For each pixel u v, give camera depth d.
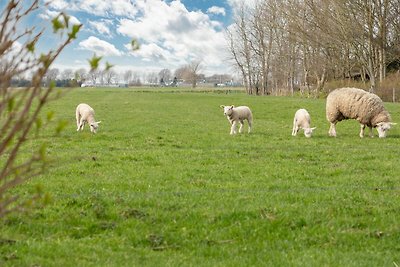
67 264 5.84
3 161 12.25
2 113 2.83
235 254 6.46
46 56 2.75
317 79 70.31
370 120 19.62
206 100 54.75
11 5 2.79
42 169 3.12
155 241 6.85
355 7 51.56
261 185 10.31
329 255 6.36
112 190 9.55
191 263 6.06
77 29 2.76
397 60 59.38
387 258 6.25
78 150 15.17
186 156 14.30
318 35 58.47
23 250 6.21
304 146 16.92
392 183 10.66
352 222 7.66
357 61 57.31
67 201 8.45
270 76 93.88
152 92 78.56
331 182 10.74
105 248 6.55
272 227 7.48
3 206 3.20
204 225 7.53
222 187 10.09
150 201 8.66
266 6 77.88
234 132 21.31
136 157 13.80
